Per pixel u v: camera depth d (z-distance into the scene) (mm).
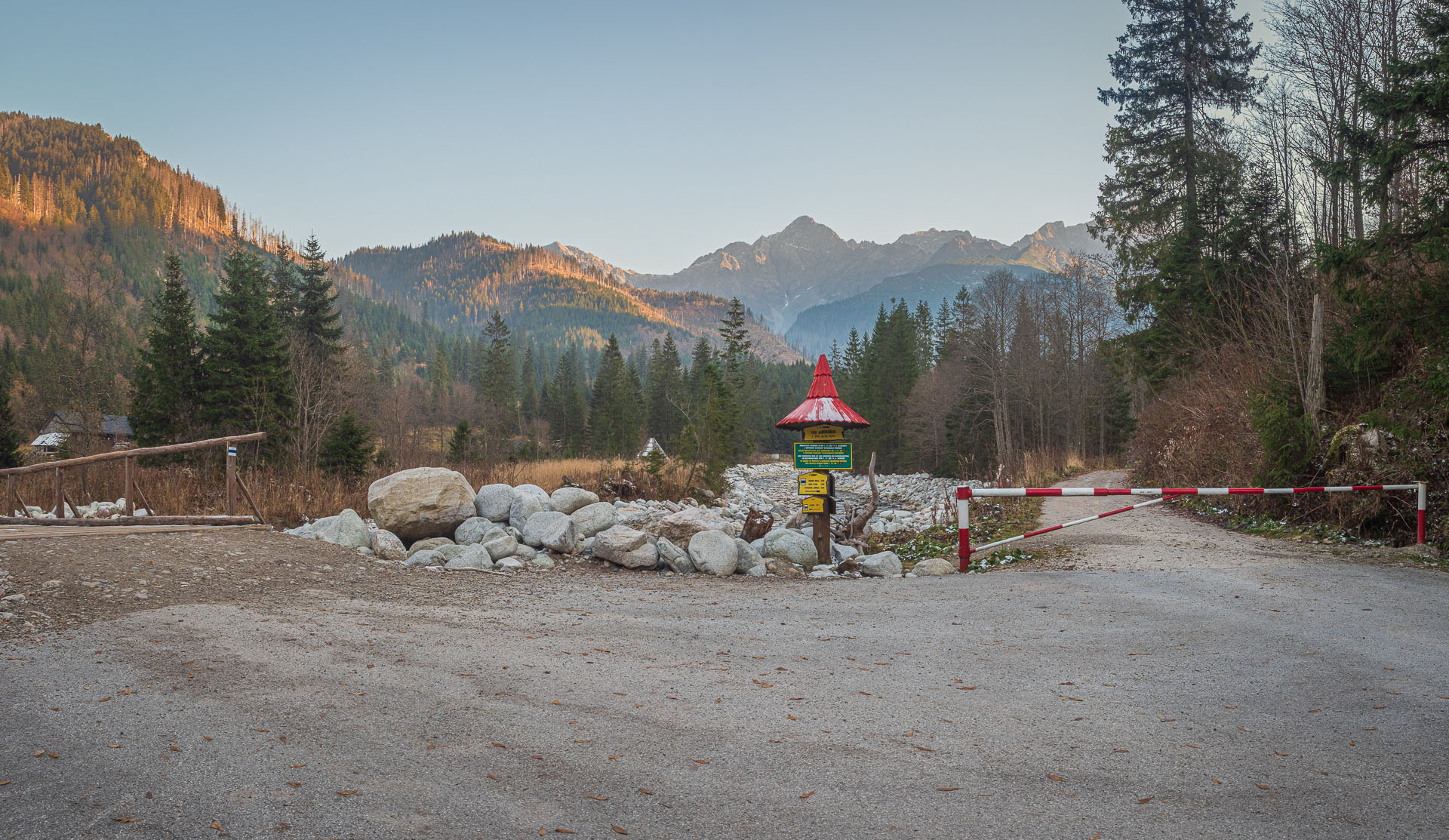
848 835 3025
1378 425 11547
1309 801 3293
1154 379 26750
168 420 32281
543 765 3660
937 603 7633
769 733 4113
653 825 3100
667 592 8453
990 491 9891
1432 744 3871
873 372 71500
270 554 8500
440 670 5051
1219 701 4590
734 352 68188
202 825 3006
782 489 37281
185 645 5266
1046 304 47812
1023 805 3285
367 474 21109
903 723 4270
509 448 56344
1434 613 6750
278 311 45812
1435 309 12320
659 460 27547
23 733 3781
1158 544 11414
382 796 3283
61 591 6195
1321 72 19406
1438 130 12664
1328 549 10570
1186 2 27562
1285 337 17141
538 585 8680
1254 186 22406
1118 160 29406
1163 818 3156
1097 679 5055
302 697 4426
